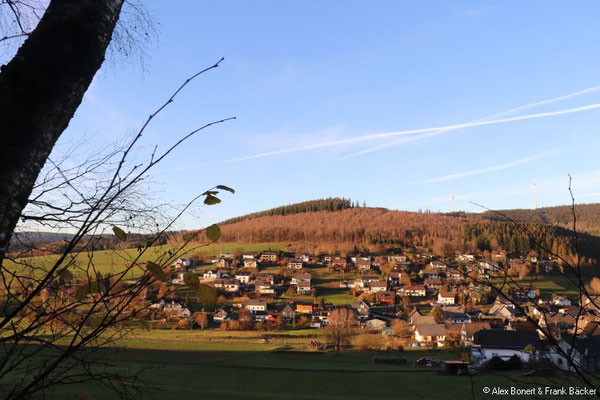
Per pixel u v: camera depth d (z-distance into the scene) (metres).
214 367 39.31
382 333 73.44
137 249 1.50
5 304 1.29
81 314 1.33
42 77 1.43
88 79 1.61
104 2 1.71
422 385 28.86
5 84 1.41
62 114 1.47
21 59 1.46
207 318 76.44
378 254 148.50
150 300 1.35
